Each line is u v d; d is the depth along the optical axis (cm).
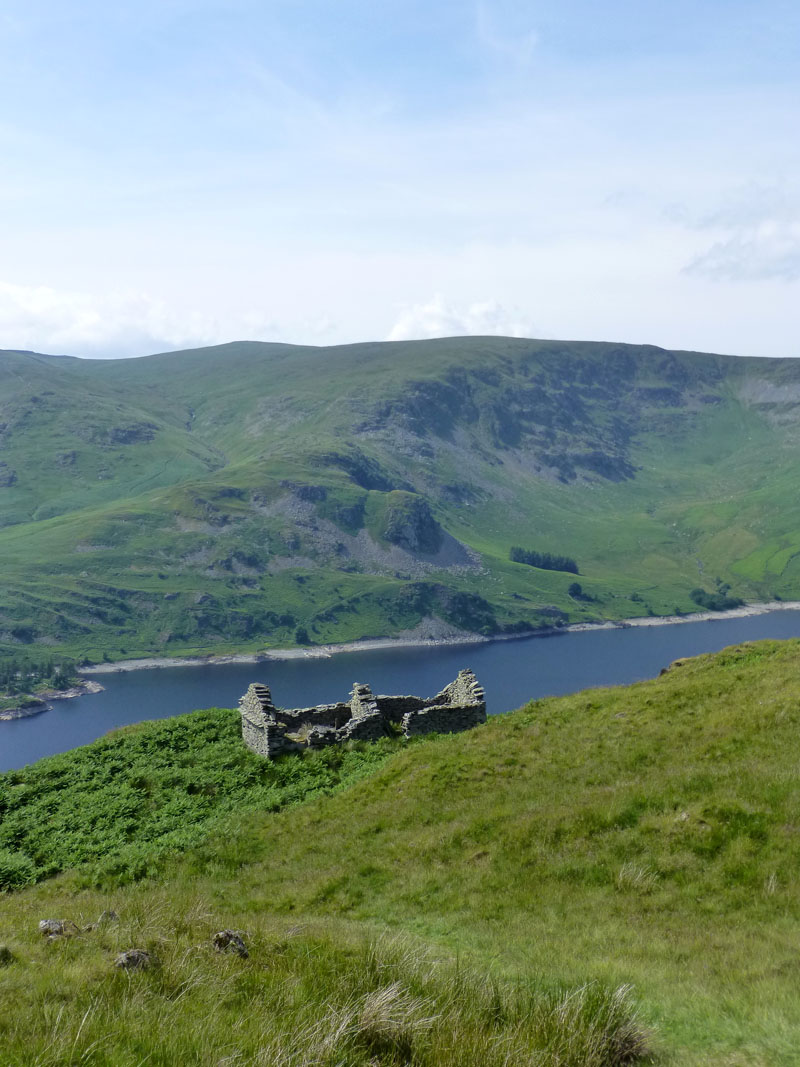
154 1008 1146
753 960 1511
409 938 1850
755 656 4003
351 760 3875
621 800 2378
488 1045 1070
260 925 1875
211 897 2445
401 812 2889
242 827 3159
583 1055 1094
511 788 2822
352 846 2711
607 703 3703
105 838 3167
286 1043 1027
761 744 2570
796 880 1792
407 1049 1076
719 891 1853
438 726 4250
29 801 3675
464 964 1575
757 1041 1198
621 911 1872
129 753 4200
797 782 2158
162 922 1675
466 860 2350
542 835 2330
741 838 1997
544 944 1748
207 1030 1048
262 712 4178
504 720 3822
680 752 2731
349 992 1250
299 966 1426
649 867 2017
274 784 3675
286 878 2573
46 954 1484
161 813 3384
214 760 4025
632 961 1588
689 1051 1189
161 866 2845
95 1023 1050
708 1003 1338
